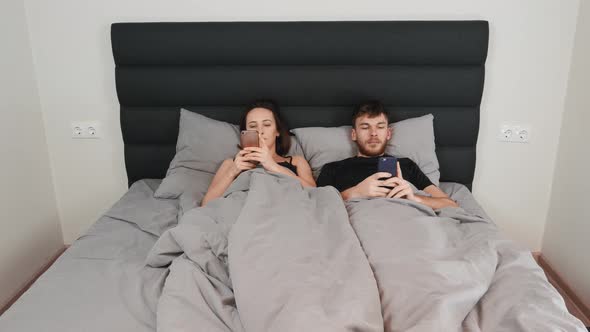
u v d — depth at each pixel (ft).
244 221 4.87
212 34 7.35
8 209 7.11
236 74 7.55
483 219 5.93
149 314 4.36
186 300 4.25
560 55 7.53
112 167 8.40
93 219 8.71
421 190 6.96
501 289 4.26
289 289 4.00
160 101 7.70
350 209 5.82
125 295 4.64
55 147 8.25
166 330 3.86
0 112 6.90
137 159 7.98
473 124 7.61
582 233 7.14
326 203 5.58
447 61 7.40
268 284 4.09
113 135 8.21
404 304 4.02
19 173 7.39
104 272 5.07
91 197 8.57
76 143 8.25
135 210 6.63
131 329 4.15
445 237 5.11
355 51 7.39
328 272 4.29
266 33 7.34
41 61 7.79
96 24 7.64
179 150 7.50
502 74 7.69
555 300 4.05
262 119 7.11
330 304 3.86
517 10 7.39
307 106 7.79
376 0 7.49
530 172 8.13
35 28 7.63
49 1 7.52
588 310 6.92
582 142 7.17
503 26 7.48
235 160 6.63
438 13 7.50
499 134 7.97
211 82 7.57
